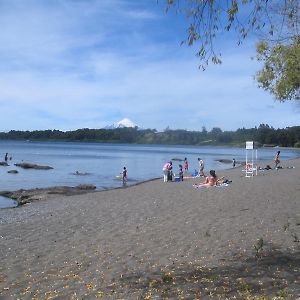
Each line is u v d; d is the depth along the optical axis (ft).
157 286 33.71
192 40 29.40
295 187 105.29
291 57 52.90
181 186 123.03
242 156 448.24
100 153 484.33
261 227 56.65
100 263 41.93
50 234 57.77
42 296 32.53
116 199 96.02
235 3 27.35
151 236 53.93
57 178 188.14
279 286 32.37
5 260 44.27
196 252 44.91
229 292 31.35
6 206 102.17
